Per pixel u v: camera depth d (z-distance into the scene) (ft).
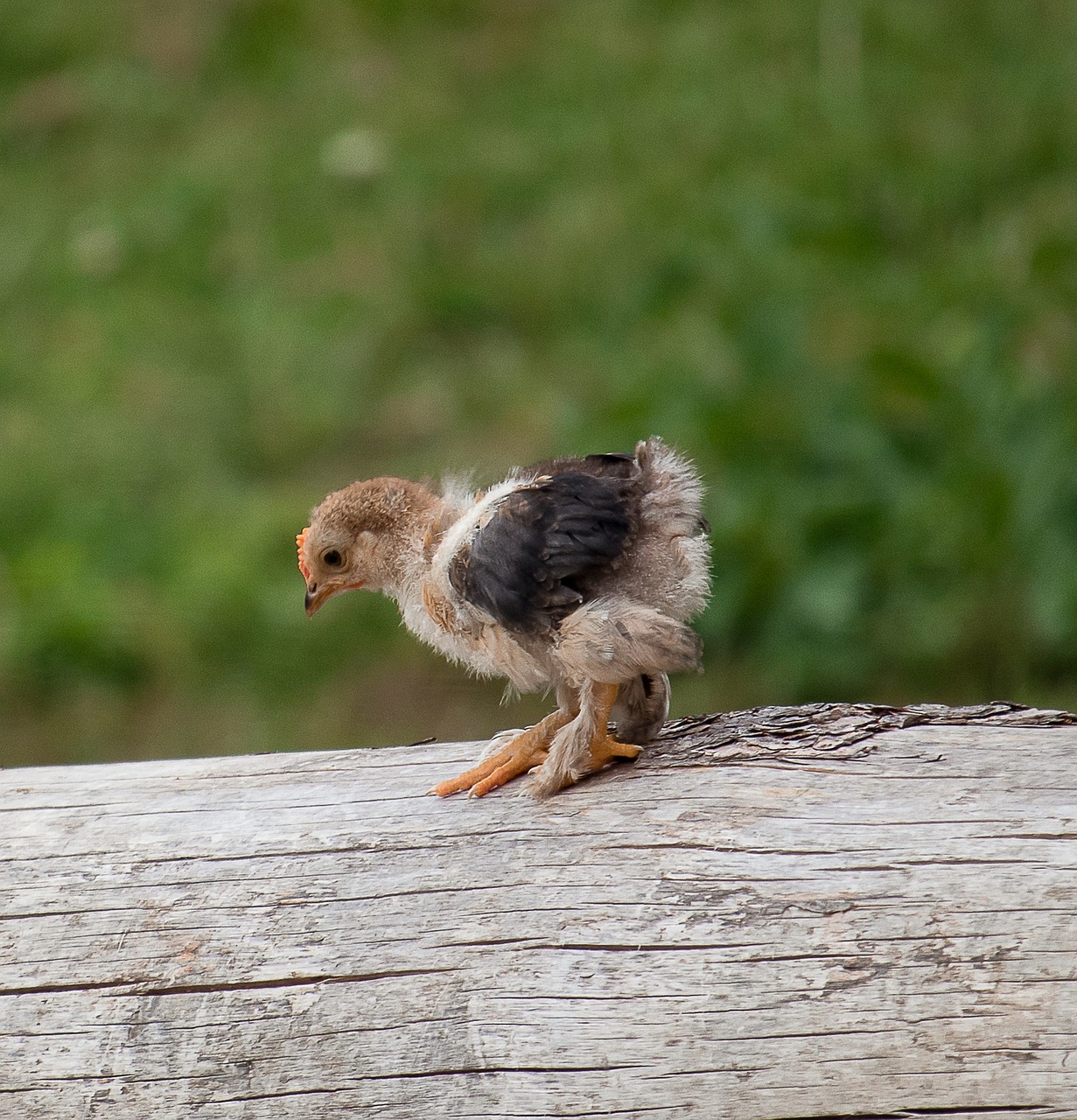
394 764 28.66
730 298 68.69
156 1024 24.77
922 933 23.35
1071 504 52.90
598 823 25.98
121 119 92.02
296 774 28.58
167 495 65.98
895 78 84.28
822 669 52.90
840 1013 23.00
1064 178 74.18
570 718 28.58
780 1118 22.71
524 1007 23.94
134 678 57.98
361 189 83.66
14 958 25.63
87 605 59.00
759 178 78.13
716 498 55.72
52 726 55.93
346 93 91.04
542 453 65.10
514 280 75.87
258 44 96.02
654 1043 23.35
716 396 59.52
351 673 57.00
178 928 25.70
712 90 86.17
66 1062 24.68
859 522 54.70
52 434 69.67
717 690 53.36
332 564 31.58
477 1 96.48
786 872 24.41
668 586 27.66
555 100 87.92
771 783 26.08
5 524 64.54
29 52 97.76
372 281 77.41
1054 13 86.69
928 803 24.95
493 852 25.88
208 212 83.51
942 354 60.44
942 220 73.46
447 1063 23.81
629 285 73.51
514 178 82.53
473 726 53.62
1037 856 23.77
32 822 27.71
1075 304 63.16
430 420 69.15
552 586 26.84
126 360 74.28
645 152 82.69
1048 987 22.62
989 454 54.54
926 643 52.65
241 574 60.03
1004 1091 22.29
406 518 31.14
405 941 24.90
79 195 86.43
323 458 67.87
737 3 93.40
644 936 24.17
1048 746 25.89
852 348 63.36
